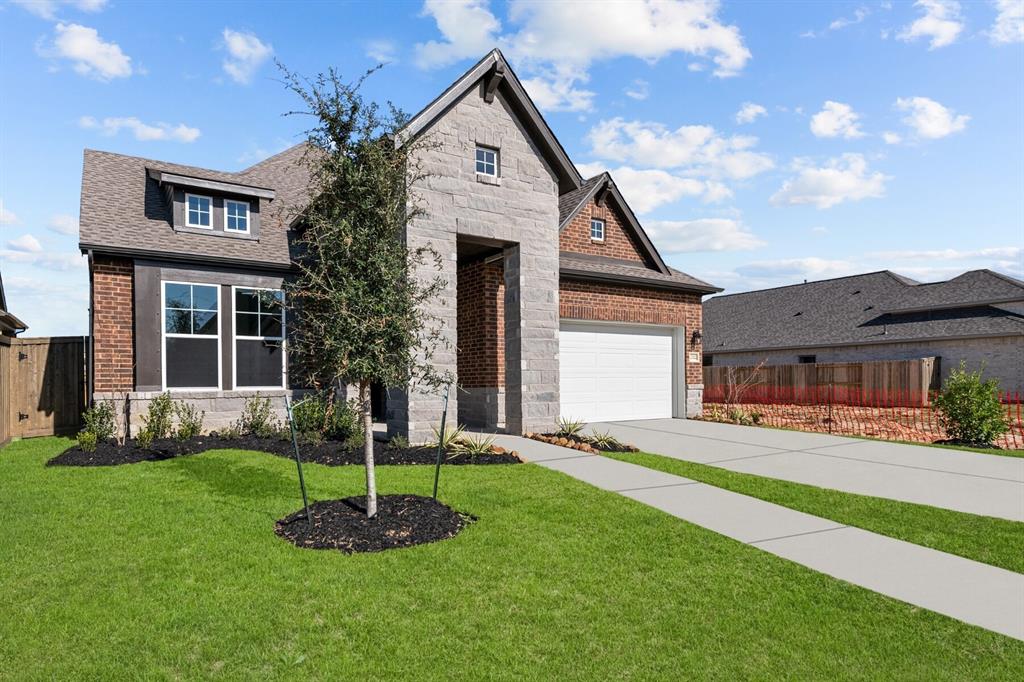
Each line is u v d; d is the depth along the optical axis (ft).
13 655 12.35
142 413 38.65
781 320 112.47
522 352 42.32
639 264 63.93
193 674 11.75
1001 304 86.84
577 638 13.26
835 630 13.76
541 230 43.57
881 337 91.71
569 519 21.66
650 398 58.70
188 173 44.32
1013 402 76.89
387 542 18.80
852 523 21.93
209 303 41.70
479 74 40.06
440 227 38.83
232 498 23.80
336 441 36.78
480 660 12.37
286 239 47.14
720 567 17.38
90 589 15.29
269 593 15.11
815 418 61.21
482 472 29.19
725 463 33.78
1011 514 23.16
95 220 40.22
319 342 21.47
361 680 11.60
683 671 12.10
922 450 38.75
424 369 23.56
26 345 43.60
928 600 15.34
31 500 23.54
